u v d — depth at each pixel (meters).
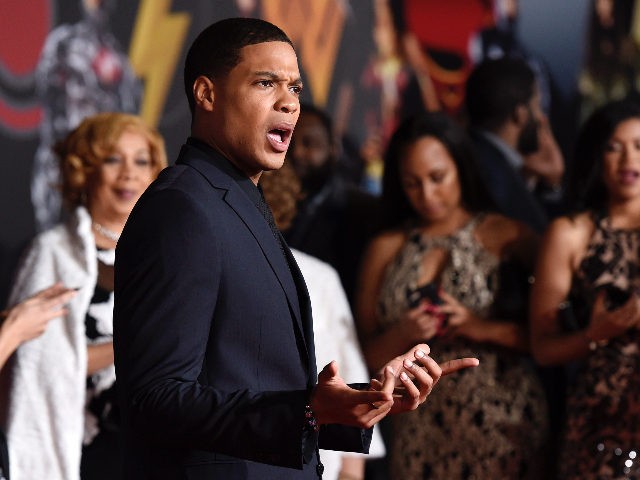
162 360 3.26
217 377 3.42
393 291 6.71
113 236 5.91
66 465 5.36
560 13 10.98
